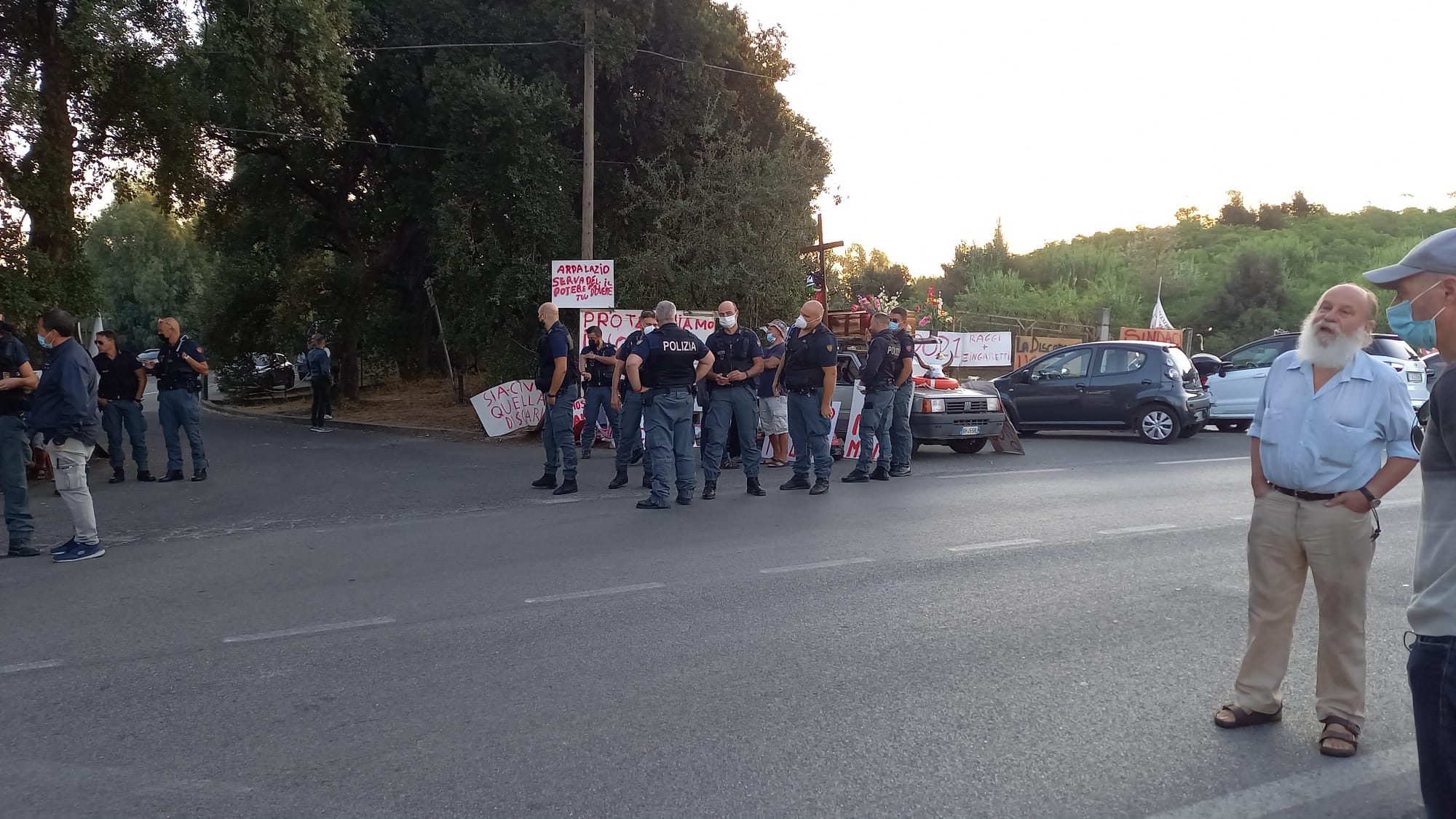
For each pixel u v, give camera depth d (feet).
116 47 41.27
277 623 19.16
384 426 62.59
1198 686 15.31
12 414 26.08
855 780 12.16
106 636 18.53
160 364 39.81
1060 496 32.86
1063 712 14.28
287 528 29.48
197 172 51.29
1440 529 8.91
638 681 15.60
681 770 12.47
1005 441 45.65
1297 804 11.57
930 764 12.61
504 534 27.55
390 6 62.39
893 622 18.63
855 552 24.49
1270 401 13.21
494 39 62.59
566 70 62.54
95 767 12.85
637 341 33.09
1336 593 12.72
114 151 48.32
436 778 12.37
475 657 16.93
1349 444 12.39
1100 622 18.57
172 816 11.50
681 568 22.97
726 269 61.36
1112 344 52.06
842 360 44.60
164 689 15.66
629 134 66.13
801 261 66.28
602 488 35.94
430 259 76.54
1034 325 114.52
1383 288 9.61
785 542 25.75
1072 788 11.94
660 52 64.75
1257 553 13.53
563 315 61.57
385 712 14.53
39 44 44.16
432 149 65.31
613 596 20.56
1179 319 138.92
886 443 37.09
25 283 42.60
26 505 26.40
